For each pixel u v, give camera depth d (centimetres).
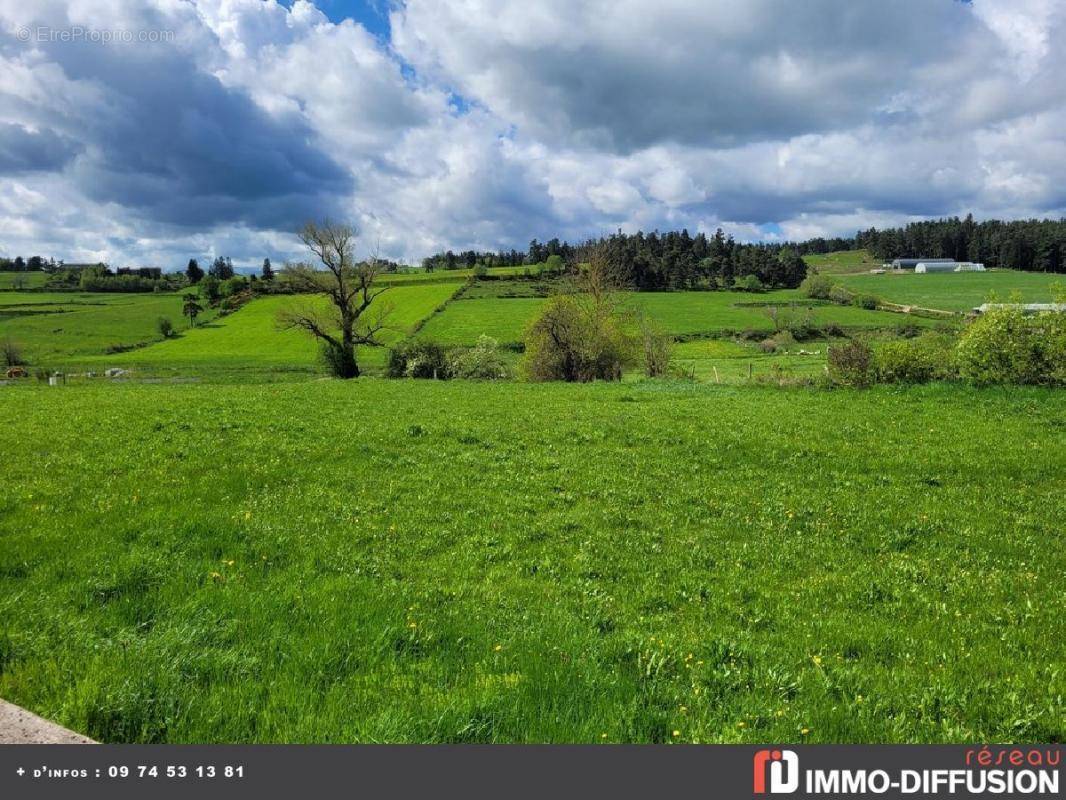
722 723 605
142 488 1367
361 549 1092
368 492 1456
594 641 773
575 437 2219
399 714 575
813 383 3797
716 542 1218
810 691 668
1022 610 916
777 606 927
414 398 3403
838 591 989
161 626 755
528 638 775
